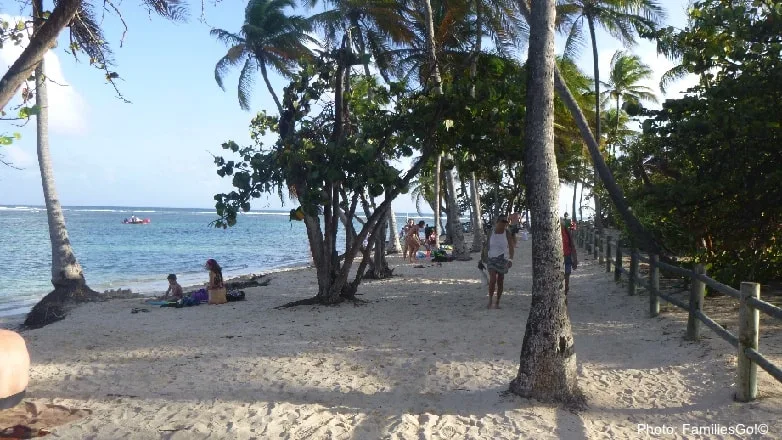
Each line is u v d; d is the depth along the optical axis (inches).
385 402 228.8
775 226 368.5
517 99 423.2
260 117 459.2
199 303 541.3
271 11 876.0
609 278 585.3
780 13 328.5
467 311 426.6
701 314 279.7
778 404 195.0
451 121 413.1
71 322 466.3
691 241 405.1
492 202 1507.1
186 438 195.6
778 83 320.8
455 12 730.2
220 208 422.6
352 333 354.9
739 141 342.6
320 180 411.2
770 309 184.7
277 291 622.8
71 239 2186.3
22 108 233.8
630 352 288.8
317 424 205.0
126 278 974.4
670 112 374.6
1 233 2500.0
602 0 850.8
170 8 312.3
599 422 198.7
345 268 474.6
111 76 293.4
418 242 927.7
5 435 197.5
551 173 213.2
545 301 214.5
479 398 227.0
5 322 568.4
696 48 388.5
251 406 224.7
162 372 277.3
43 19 258.5
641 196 386.6
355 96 492.4
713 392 215.0
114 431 201.9
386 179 414.9
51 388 254.1
